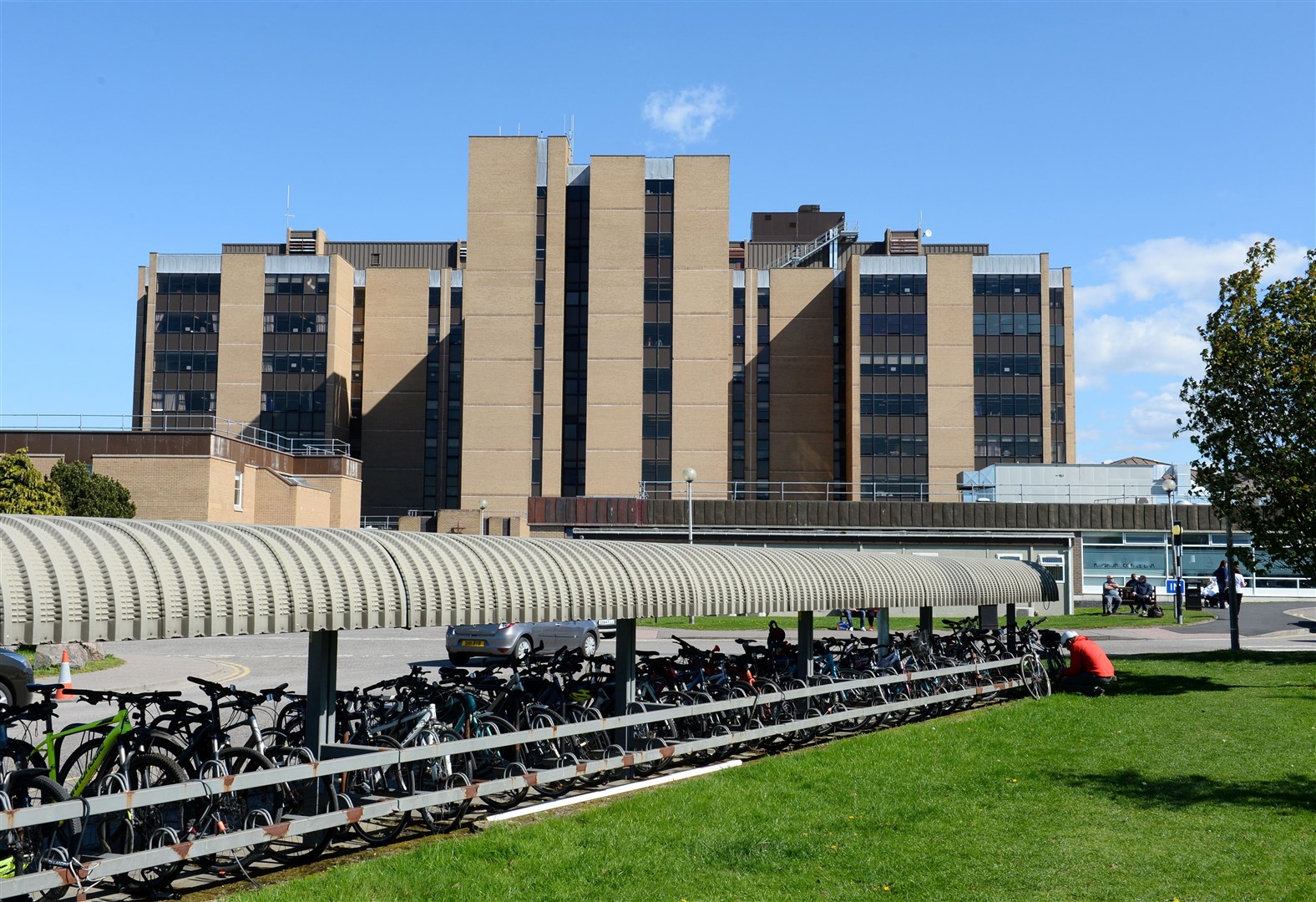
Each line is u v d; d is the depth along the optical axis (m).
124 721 7.69
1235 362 18.34
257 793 8.62
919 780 11.09
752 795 10.32
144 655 25.11
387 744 9.14
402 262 92.19
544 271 73.06
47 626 6.26
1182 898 7.33
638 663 13.02
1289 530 18.20
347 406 82.50
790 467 81.44
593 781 10.84
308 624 7.63
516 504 70.50
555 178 73.56
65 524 6.87
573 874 7.73
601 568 10.38
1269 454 18.27
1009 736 13.82
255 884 7.51
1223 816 9.53
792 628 37.72
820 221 98.50
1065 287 84.00
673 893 7.36
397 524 65.81
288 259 80.75
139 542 7.00
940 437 78.25
